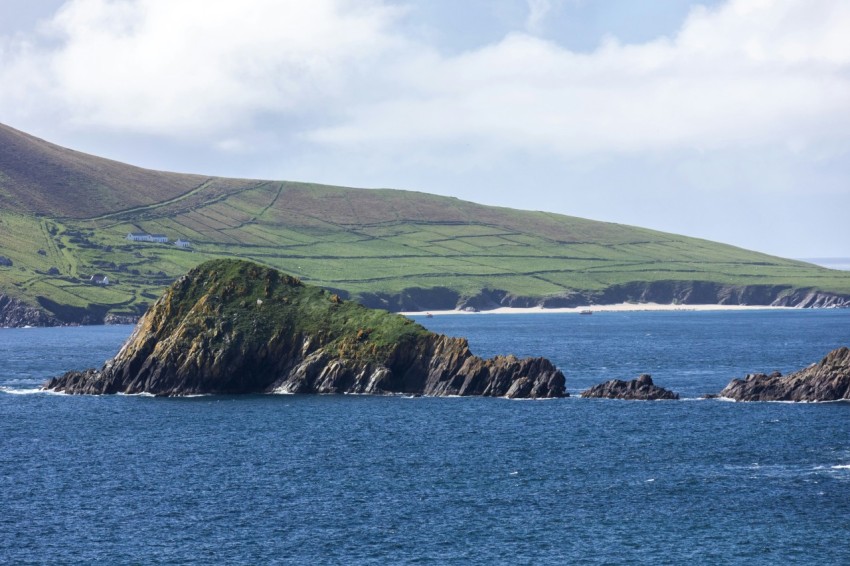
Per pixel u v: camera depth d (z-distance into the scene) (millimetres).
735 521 134250
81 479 161125
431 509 141750
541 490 152000
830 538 126500
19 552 124188
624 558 120812
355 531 131500
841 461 168500
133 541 127938
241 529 132500
